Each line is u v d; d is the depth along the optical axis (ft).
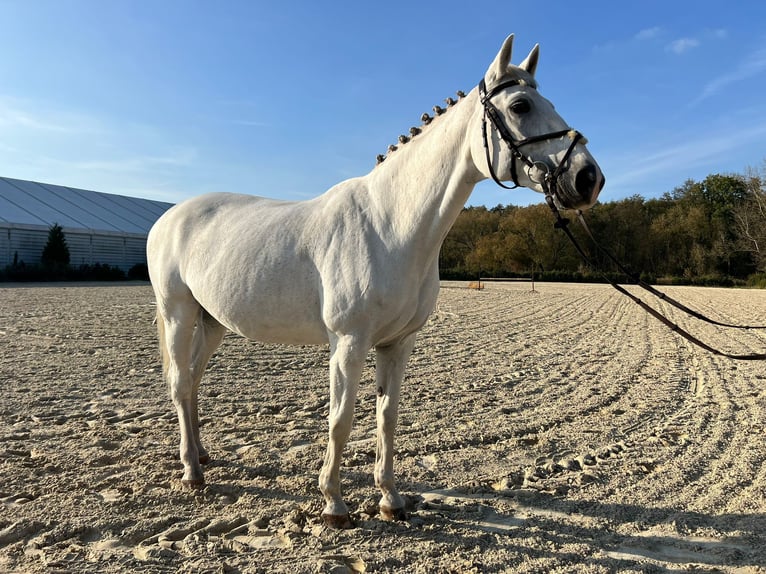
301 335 10.00
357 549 8.68
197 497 10.56
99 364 23.41
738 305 60.54
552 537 9.34
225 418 16.12
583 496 11.14
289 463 12.54
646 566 8.41
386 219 9.21
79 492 10.61
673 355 28.58
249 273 10.00
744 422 16.51
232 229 10.77
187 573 7.84
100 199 130.62
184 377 11.55
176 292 11.49
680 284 126.82
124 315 41.63
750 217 125.18
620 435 15.34
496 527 9.70
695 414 17.46
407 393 19.89
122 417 15.87
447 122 9.12
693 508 10.57
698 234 143.84
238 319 10.29
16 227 93.61
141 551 8.46
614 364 26.03
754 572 8.27
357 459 12.87
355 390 9.16
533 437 15.01
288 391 19.61
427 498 11.00
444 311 51.88
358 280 8.87
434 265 9.84
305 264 9.59
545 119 8.16
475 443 14.60
